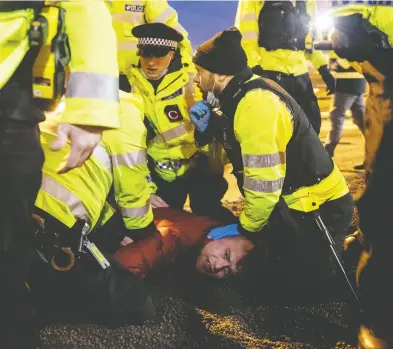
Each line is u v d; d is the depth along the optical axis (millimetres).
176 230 2748
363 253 1979
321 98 7785
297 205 2590
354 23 1878
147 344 2279
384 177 1842
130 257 2557
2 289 1531
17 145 1406
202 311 2508
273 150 2383
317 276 2646
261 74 3676
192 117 2797
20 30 1329
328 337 2330
